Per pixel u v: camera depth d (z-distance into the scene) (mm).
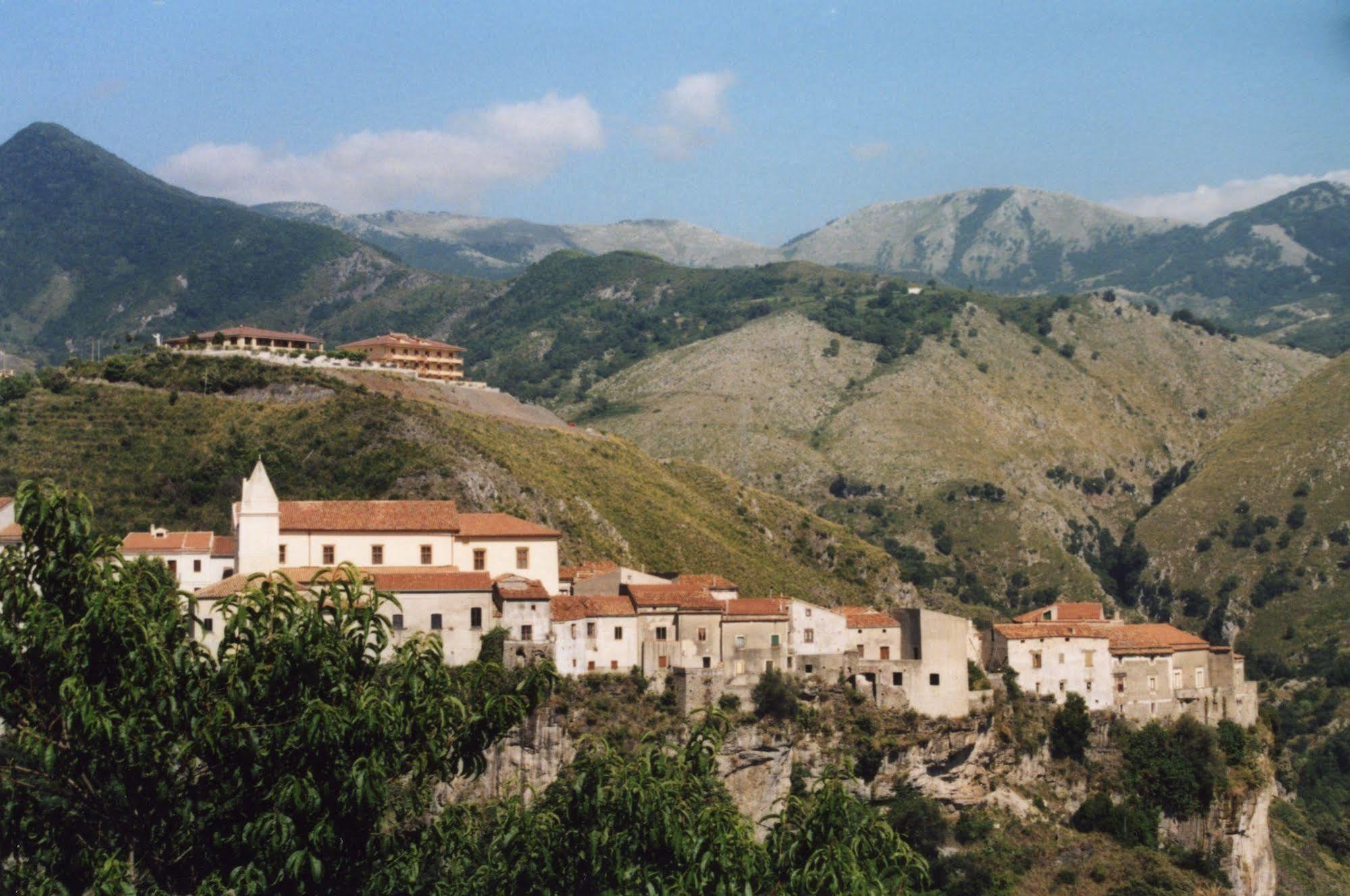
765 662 165000
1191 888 165375
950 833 163125
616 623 159750
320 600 75188
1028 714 178375
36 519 73125
